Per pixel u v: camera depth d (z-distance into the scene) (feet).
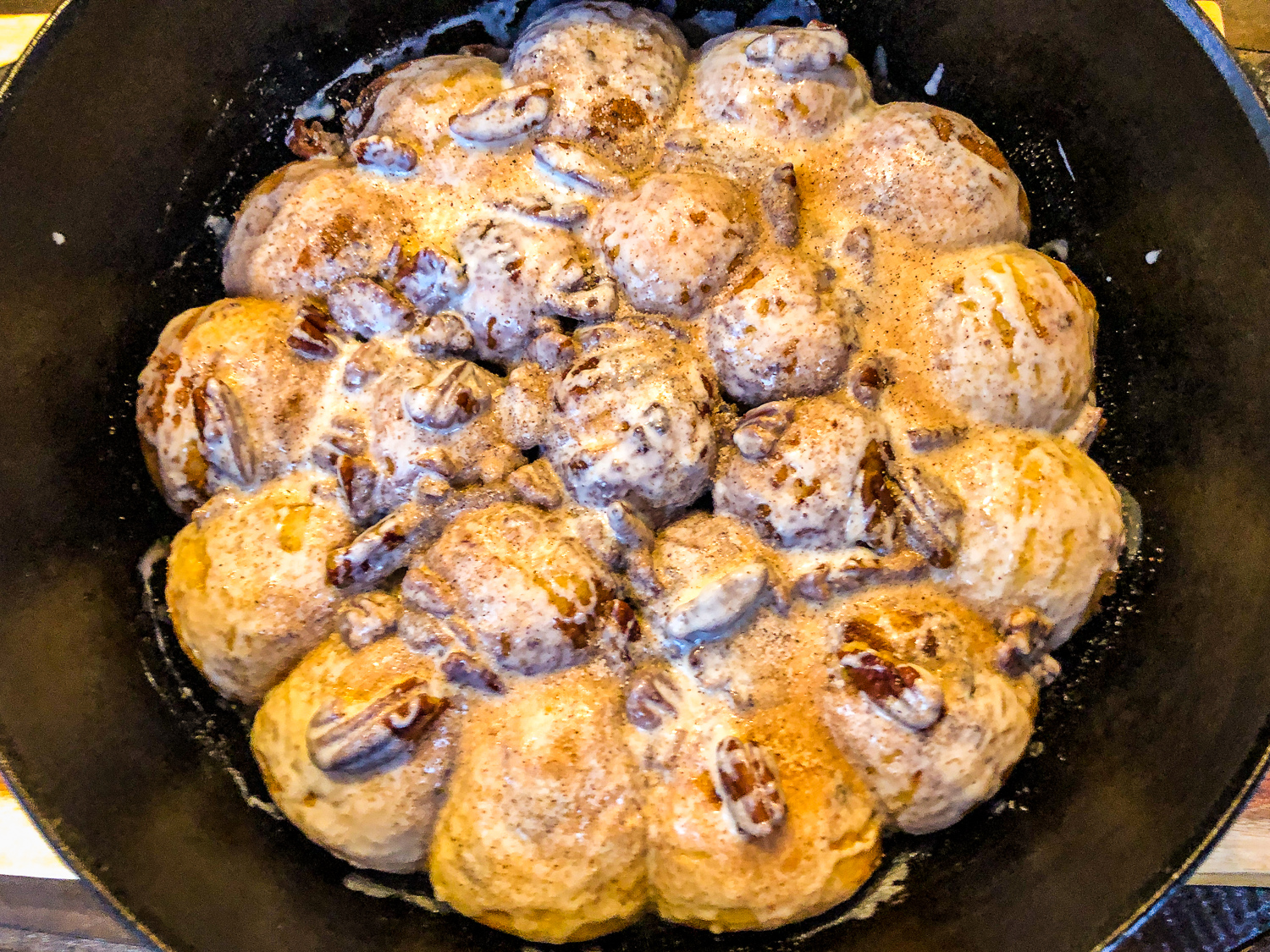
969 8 0.88
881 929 0.79
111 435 0.87
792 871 0.75
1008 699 0.79
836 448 0.79
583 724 0.76
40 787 0.72
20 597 0.76
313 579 0.81
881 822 0.79
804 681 0.80
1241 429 0.79
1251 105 0.74
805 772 0.77
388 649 0.78
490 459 0.83
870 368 0.82
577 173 0.87
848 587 0.80
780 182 0.85
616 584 0.80
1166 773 0.76
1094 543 0.81
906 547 0.81
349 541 0.82
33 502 0.79
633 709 0.77
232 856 0.79
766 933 0.80
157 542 0.89
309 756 0.76
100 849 0.73
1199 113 0.79
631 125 0.89
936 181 0.86
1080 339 0.85
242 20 0.88
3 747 0.71
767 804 0.73
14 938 0.94
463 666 0.76
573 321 0.87
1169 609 0.83
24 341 0.80
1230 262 0.80
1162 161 0.83
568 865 0.74
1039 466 0.82
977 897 0.78
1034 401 0.83
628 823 0.76
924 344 0.85
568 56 0.89
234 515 0.84
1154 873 0.71
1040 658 0.82
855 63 0.93
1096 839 0.77
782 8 0.96
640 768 0.77
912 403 0.84
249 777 0.85
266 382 0.84
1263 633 0.74
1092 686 0.85
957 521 0.80
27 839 0.91
